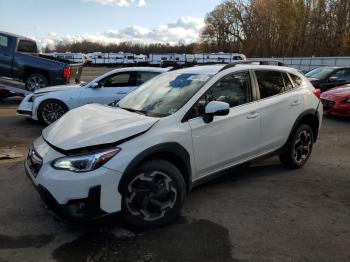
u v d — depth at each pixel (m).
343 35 58.88
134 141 3.85
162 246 3.73
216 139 4.61
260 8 80.56
